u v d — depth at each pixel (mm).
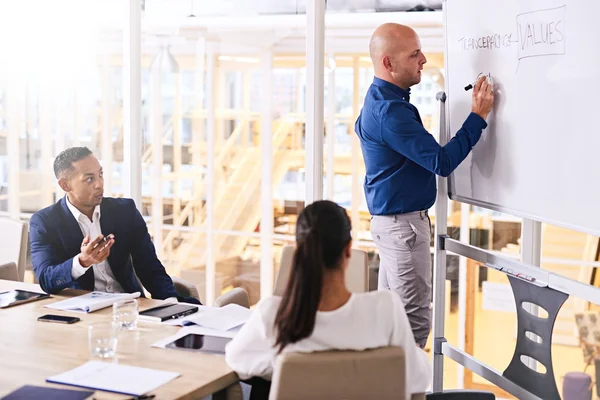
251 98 4727
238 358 2145
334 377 1859
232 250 4891
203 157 4883
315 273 1937
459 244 3213
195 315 2760
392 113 3156
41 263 3221
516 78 2738
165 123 4918
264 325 2051
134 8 4660
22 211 5352
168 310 2844
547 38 2533
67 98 5164
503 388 2934
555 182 2523
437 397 2365
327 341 1964
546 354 2689
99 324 2350
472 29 3027
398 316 2047
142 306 2939
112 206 3447
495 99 2898
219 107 4805
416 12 4168
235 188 4840
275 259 4809
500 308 4215
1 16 5188
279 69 4637
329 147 4449
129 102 4734
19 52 5199
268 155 4746
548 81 2541
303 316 1926
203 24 4719
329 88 4391
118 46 5031
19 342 2455
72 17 5082
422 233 3332
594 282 3766
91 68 5102
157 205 5004
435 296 3375
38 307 2934
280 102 4676
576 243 3793
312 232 1951
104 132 5125
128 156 4777
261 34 4621
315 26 4059
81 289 3328
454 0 3156
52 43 5141
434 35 4172
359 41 4297
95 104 5117
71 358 2289
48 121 5219
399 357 1886
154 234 5027
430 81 4230
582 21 2346
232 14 4641
